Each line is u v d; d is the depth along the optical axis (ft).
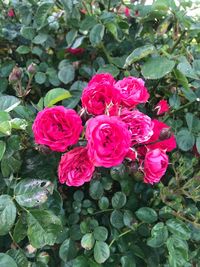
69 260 1.33
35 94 1.76
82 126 1.18
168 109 1.57
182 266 1.35
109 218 1.43
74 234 1.35
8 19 2.01
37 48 1.75
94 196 1.36
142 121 1.16
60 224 1.17
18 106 1.30
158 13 1.66
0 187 1.26
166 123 1.54
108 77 1.32
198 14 1.93
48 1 1.68
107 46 1.72
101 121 1.07
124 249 1.37
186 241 1.44
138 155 1.26
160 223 1.31
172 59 1.45
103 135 1.06
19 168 1.26
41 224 1.16
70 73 1.65
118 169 1.27
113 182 1.49
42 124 1.12
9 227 1.11
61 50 1.76
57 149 1.13
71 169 1.15
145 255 1.38
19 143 1.19
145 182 1.32
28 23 1.80
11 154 1.18
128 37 1.79
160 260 1.46
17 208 1.19
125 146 1.07
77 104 1.59
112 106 1.17
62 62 1.70
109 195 1.51
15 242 1.20
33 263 1.30
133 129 1.16
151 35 1.75
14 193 1.16
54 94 1.27
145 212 1.34
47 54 1.79
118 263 1.38
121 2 1.85
